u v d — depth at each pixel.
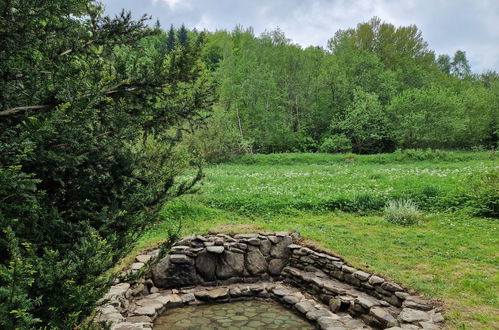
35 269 2.29
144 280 7.25
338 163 30.88
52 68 2.73
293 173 22.78
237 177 20.55
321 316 6.08
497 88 51.56
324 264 7.62
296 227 9.88
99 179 2.99
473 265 6.91
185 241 8.30
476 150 39.44
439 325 4.81
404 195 12.66
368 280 6.54
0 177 2.08
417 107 36.69
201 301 7.20
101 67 2.96
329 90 49.59
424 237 8.87
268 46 60.00
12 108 2.53
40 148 2.49
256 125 45.66
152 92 3.13
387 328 5.15
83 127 2.56
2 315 1.93
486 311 5.10
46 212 2.66
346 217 11.38
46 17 2.64
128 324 5.12
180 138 3.40
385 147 43.34
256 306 7.02
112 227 3.00
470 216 10.79
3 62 2.52
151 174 3.23
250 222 10.66
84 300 2.37
